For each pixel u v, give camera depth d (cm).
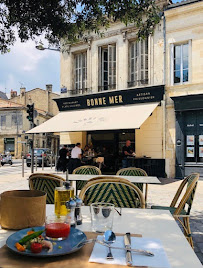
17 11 631
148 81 1272
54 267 112
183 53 1209
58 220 148
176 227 174
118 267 114
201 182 1065
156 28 1250
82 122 1263
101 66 1436
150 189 894
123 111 1251
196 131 1143
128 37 1330
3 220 160
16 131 4156
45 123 1384
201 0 1143
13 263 115
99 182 288
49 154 2291
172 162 1184
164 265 116
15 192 176
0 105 4328
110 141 1444
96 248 132
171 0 1300
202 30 1152
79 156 1250
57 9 636
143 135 1254
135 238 148
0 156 2492
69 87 1509
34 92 4575
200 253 361
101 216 163
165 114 1212
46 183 333
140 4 607
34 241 125
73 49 1499
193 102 1124
